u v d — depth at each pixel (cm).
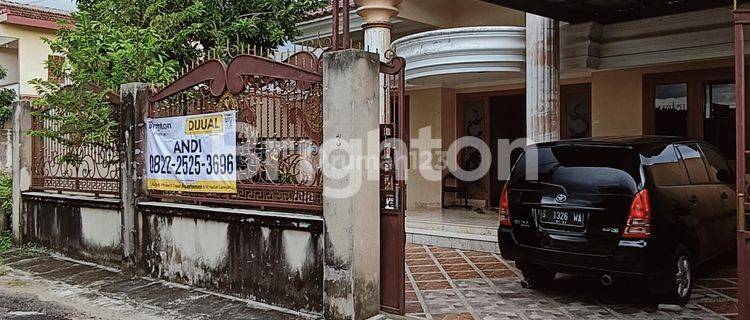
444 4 1258
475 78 1075
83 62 874
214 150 696
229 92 679
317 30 1291
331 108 564
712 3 832
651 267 559
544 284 688
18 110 1002
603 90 1059
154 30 941
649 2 850
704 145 727
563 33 951
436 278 740
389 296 582
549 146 651
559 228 610
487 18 1223
